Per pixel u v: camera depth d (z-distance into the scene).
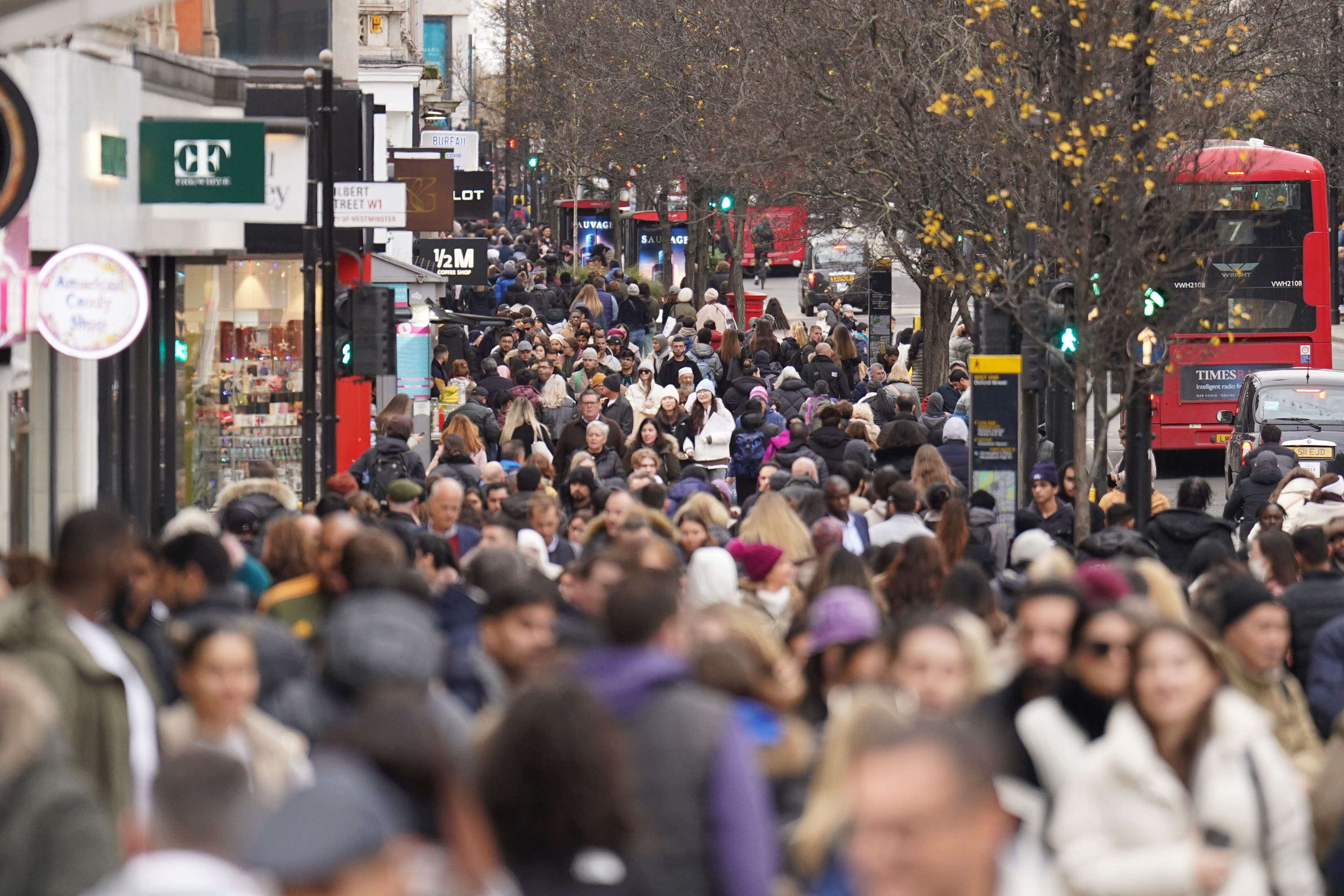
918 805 11.09
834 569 29.34
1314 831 22.39
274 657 22.70
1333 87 147.38
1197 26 73.81
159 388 61.47
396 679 20.53
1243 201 101.44
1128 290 55.16
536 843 15.08
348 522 29.12
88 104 49.16
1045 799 19.83
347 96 83.88
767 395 87.94
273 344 71.81
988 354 56.94
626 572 25.17
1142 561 27.89
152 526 60.75
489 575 28.77
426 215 97.00
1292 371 96.38
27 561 25.66
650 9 163.62
